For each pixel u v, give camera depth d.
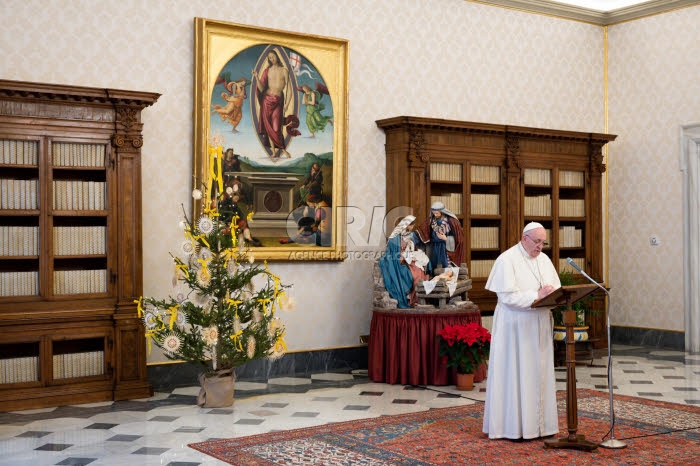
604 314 13.02
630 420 7.58
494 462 6.07
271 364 10.17
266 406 8.29
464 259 10.62
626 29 13.38
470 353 9.15
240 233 9.94
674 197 12.69
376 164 11.07
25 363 8.16
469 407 8.20
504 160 11.83
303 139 10.45
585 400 8.58
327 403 8.45
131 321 8.64
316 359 10.52
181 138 9.61
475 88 12.04
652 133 13.02
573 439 6.48
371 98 11.03
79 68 8.96
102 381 8.54
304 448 6.52
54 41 8.83
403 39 11.32
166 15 9.49
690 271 12.41
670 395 8.92
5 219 8.43
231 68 9.92
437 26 11.65
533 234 6.77
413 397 8.77
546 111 12.88
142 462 6.13
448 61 11.75
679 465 5.98
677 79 12.66
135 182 8.71
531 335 6.71
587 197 12.84
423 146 10.91
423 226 10.10
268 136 10.20
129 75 9.27
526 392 6.66
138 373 8.70
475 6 12.05
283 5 10.30
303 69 10.45
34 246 8.30
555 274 7.00
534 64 12.73
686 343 12.45
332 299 10.69
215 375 8.25
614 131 13.59
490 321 11.68
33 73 8.71
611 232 13.62
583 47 13.39
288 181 10.33
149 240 9.38
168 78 9.52
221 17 9.86
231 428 7.29
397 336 9.59
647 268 13.07
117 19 9.19
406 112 11.34
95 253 8.59
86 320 8.41
